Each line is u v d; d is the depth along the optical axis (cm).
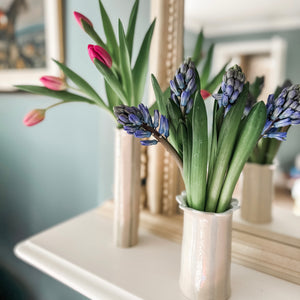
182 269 46
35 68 108
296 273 51
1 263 137
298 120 36
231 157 40
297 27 54
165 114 44
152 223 70
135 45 77
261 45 58
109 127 86
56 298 112
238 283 51
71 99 57
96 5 85
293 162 56
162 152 70
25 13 106
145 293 47
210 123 56
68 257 58
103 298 47
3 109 124
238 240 59
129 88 55
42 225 120
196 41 64
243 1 59
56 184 111
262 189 59
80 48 94
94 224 74
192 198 42
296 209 56
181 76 38
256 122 36
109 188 90
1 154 129
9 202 131
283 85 56
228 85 35
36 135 114
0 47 118
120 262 57
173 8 65
